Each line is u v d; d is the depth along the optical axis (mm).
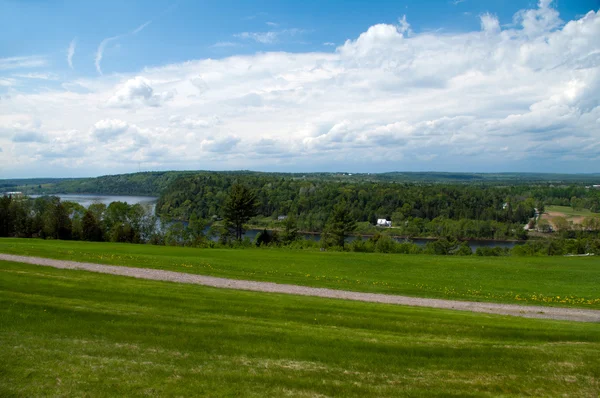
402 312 19656
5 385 9609
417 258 46000
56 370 10539
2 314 14258
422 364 12734
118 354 11812
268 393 10211
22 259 29531
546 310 23906
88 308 15766
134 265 30453
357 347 13703
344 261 42156
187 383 10375
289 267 36312
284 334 14500
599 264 43438
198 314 16484
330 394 10438
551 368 12859
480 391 11227
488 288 30766
